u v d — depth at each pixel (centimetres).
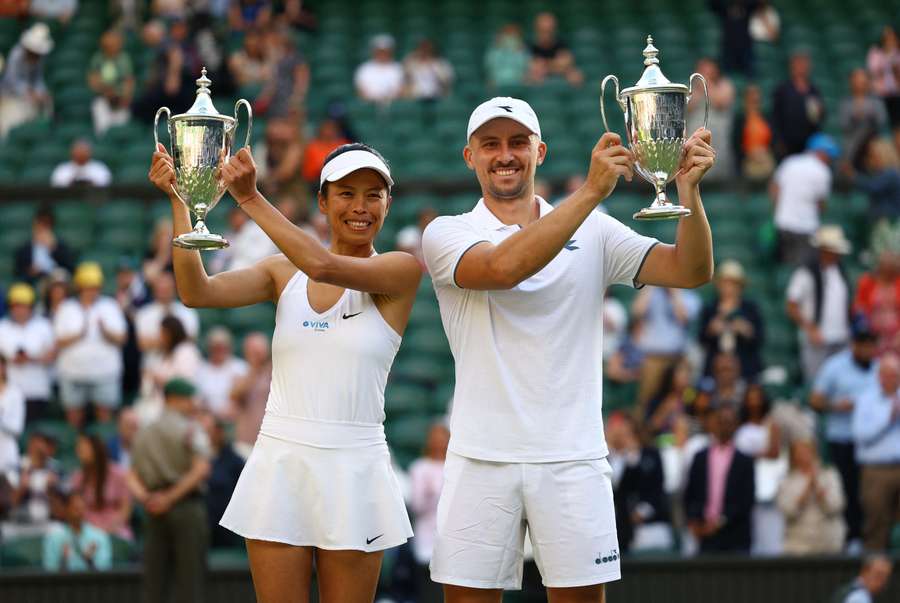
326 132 3444
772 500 2425
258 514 1141
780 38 4644
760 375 2862
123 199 3556
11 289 2905
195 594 2114
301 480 1145
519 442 1125
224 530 2388
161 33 4466
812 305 2995
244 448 2541
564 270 1138
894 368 2450
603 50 4572
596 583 1127
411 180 3541
